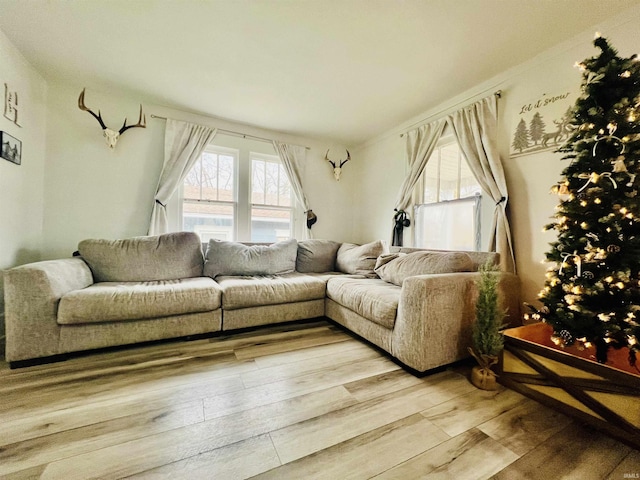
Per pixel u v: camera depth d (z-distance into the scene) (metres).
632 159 1.30
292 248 3.06
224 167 3.44
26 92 2.25
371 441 1.06
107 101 2.77
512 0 1.59
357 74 2.36
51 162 2.55
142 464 0.92
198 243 2.69
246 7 1.67
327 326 2.48
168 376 1.53
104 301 1.74
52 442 1.02
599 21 1.76
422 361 1.56
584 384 1.21
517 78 2.23
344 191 4.26
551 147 2.02
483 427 1.16
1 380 1.45
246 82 2.52
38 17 1.79
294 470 0.92
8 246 2.06
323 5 1.64
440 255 2.08
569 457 1.00
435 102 2.85
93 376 1.51
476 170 2.48
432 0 1.59
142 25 1.85
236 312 2.20
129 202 2.90
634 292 1.28
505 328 1.85
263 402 1.30
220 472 0.90
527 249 2.17
